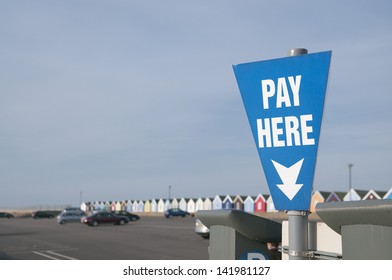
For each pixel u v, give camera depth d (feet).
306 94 11.16
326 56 10.98
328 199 210.59
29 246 97.40
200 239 110.42
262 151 11.68
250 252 15.61
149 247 93.04
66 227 176.14
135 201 404.57
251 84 11.91
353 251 10.62
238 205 271.08
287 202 11.28
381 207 9.84
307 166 11.07
